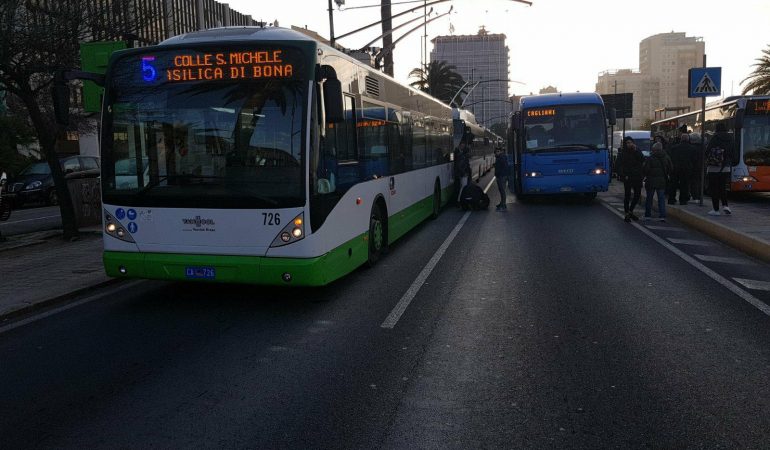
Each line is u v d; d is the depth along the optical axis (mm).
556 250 10438
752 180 17484
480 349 5480
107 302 7430
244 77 6633
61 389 4727
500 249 10609
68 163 24391
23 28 10906
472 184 17062
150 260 6801
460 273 8711
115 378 4938
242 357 5371
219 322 6473
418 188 12539
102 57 10367
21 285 8141
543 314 6562
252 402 4410
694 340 5637
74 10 11336
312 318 6555
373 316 6590
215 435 3914
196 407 4340
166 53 6762
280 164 6539
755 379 4688
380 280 8305
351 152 7918
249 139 6594
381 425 4012
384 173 9641
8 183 22297
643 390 4516
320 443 3781
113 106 6898
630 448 3672
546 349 5449
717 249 10406
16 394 4645
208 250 6695
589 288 7699
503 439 3801
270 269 6527
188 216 6715
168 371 5066
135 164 6855
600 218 14898
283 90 6578
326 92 6555
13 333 6238
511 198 20781
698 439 3766
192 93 6707
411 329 6113
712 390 4496
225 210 6613
